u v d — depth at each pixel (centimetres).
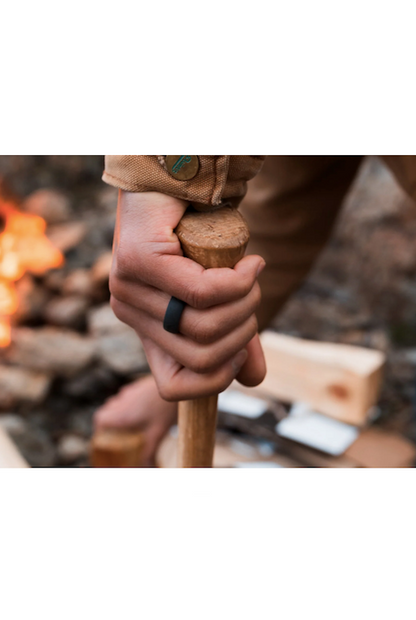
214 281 45
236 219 48
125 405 92
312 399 97
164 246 46
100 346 120
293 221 79
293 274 85
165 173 46
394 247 135
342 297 136
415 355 124
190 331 46
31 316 126
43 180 157
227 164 46
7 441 62
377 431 97
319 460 91
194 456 53
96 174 163
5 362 121
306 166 73
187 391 48
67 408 119
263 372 52
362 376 91
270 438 94
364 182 142
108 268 129
